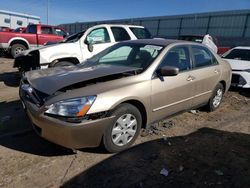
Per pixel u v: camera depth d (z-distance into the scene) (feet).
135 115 12.71
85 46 25.30
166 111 14.56
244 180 10.93
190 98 16.05
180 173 11.18
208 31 113.91
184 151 13.03
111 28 27.30
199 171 11.38
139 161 11.92
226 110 20.12
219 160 12.37
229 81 20.16
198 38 51.16
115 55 15.97
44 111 10.95
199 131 15.67
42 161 11.70
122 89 12.05
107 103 11.38
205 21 114.73
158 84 13.55
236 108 20.90
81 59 25.03
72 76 12.47
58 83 11.70
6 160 11.69
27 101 12.23
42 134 11.32
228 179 10.94
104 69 13.57
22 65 25.67
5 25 87.25
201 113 18.95
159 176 10.91
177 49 15.44
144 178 10.73
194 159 12.34
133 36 28.63
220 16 109.09
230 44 99.45
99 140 11.64
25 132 14.58
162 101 13.97
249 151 13.41
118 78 12.60
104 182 10.39
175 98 14.79
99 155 12.28
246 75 24.91
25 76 14.07
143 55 14.66
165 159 12.19
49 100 10.99
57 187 10.02
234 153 13.10
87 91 11.27
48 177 10.59
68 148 12.16
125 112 12.20
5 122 15.99
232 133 15.64
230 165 11.98
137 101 12.77
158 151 12.88
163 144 13.65
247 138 14.99
